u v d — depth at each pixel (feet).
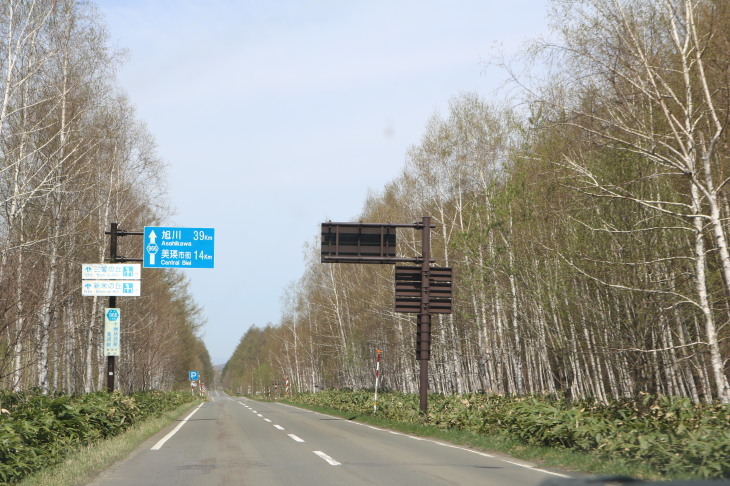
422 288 70.38
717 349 44.11
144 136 100.37
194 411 123.85
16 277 57.26
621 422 40.52
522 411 51.03
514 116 87.61
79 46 80.02
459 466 36.27
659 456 32.94
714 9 42.47
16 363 70.95
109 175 94.68
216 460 39.73
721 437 31.22
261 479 31.32
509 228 73.82
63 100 76.84
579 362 78.69
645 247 53.57
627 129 45.44
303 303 211.61
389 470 34.47
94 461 37.22
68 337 89.76
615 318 59.41
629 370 60.49
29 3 71.31
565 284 63.52
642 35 44.91
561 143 55.93
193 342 298.76
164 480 31.55
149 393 105.50
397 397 102.42
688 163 43.34
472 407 66.90
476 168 103.76
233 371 612.70
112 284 71.67
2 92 69.46
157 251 75.41
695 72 45.06
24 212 76.02
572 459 36.45
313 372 221.46
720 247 42.16
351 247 69.26
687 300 45.70
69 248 85.71
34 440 37.42
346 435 59.72
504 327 98.32
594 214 55.36
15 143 72.33
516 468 35.47
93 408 54.44
